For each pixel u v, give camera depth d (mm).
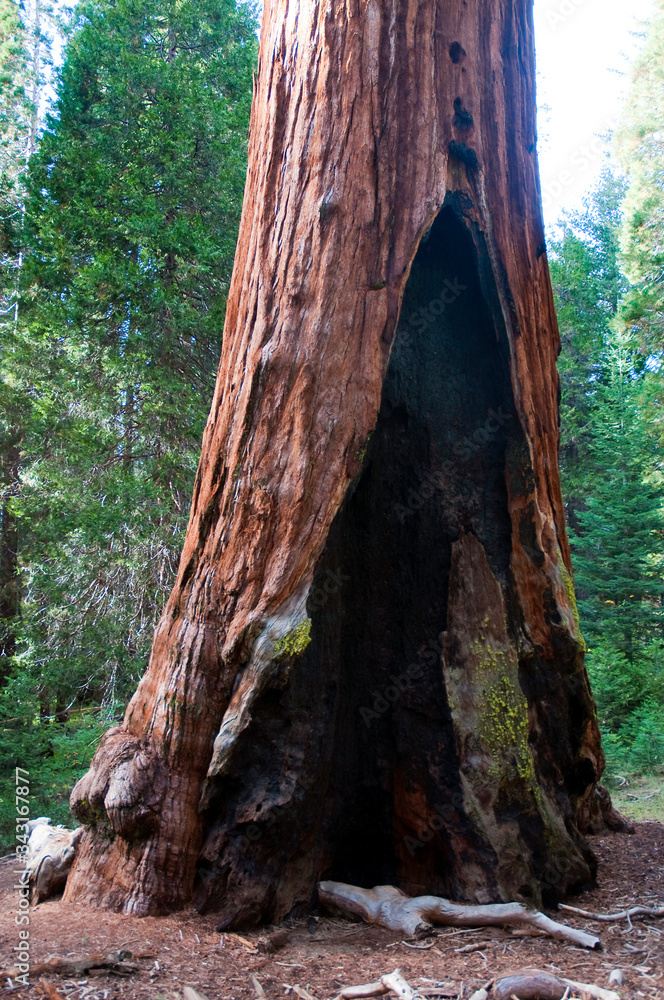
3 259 12789
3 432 12172
